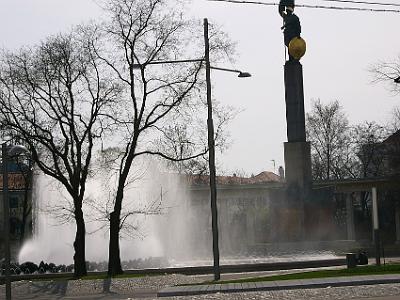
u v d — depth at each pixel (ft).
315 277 93.15
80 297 110.93
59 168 145.79
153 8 138.41
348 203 277.85
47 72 134.41
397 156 261.65
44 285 124.98
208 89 113.60
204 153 139.95
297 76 232.94
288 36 234.99
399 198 267.39
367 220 300.61
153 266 168.96
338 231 287.69
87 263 165.99
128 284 120.47
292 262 146.10
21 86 133.49
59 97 134.82
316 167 307.99
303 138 233.35
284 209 234.79
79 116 136.36
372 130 356.59
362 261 131.03
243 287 82.43
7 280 76.38
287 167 234.79
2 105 132.46
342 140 308.60
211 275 134.62
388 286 76.02
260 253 219.20
